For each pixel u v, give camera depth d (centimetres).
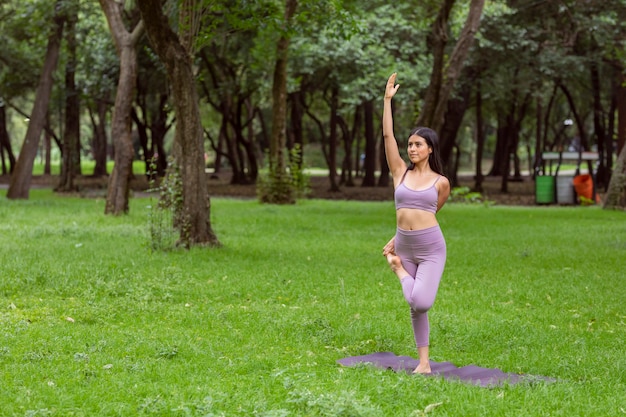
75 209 2461
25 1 2816
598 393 606
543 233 1925
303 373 624
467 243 1692
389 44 3262
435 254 665
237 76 4103
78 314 875
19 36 3294
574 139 7319
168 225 1666
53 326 806
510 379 643
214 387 590
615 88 3978
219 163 5991
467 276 1229
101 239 1609
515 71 3397
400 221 672
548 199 3225
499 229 2020
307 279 1173
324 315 908
